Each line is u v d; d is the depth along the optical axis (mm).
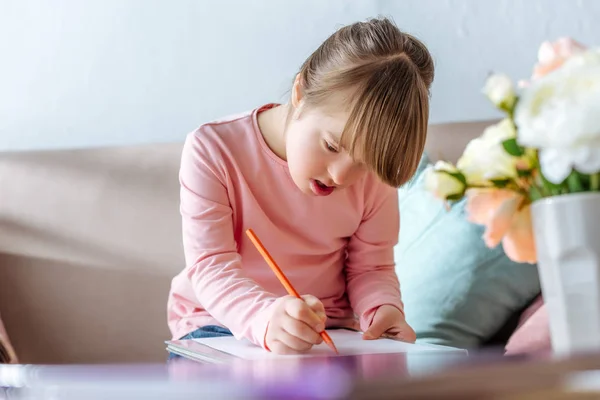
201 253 1208
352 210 1311
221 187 1260
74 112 1911
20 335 1614
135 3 1903
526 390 468
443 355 709
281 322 923
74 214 1661
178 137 1895
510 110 695
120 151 1717
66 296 1623
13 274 1642
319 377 443
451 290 1465
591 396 487
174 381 472
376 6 1847
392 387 421
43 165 1703
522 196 703
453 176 696
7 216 1672
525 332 1267
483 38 1830
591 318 639
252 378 464
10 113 1920
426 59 1171
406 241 1554
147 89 1901
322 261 1322
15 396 596
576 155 613
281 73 1873
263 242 1283
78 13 1916
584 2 1805
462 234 1495
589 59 653
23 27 1924
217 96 1890
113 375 519
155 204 1651
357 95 1052
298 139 1106
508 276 1456
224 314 1085
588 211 636
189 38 1896
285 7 1870
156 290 1608
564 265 651
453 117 1837
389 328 1168
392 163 1067
